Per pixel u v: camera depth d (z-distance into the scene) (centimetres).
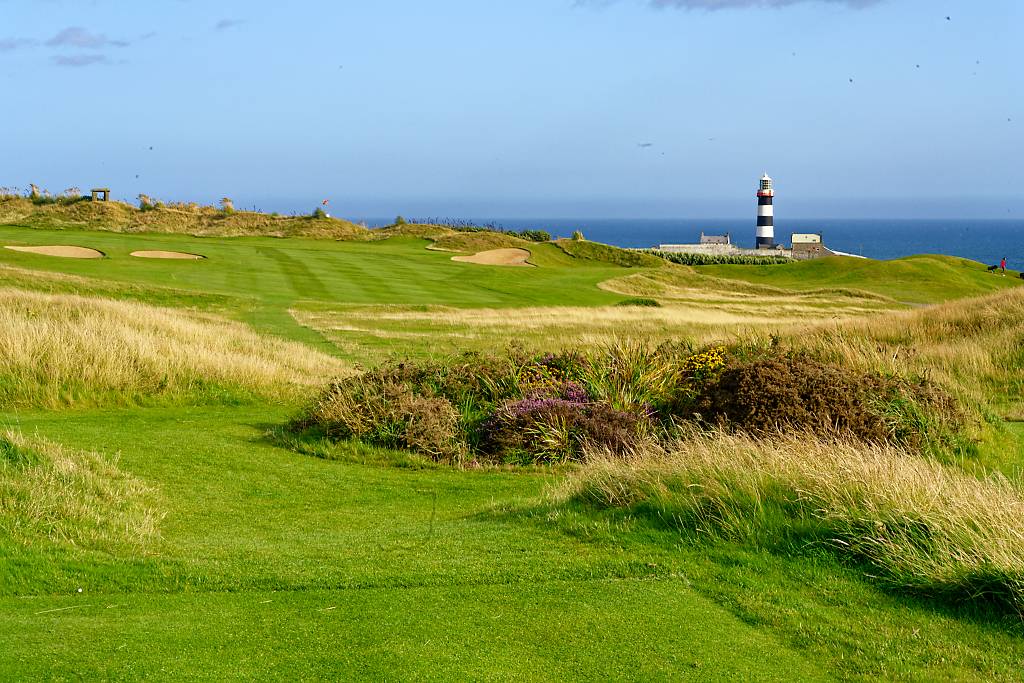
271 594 519
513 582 544
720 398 1102
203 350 1614
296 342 2205
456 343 2347
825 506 650
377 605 495
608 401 1195
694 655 427
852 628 472
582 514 734
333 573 563
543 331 2642
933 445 1062
